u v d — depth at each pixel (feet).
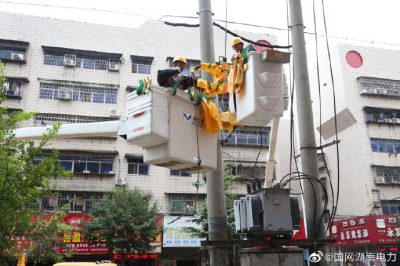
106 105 94.53
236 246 15.48
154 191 90.68
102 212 77.82
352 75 107.24
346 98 104.27
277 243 15.61
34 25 96.12
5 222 20.01
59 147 87.61
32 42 94.79
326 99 111.55
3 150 20.92
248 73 13.80
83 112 92.84
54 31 96.63
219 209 17.44
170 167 13.80
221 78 15.23
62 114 91.50
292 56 21.25
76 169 88.38
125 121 13.51
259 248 15.80
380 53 111.24
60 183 86.43
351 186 101.30
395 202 97.50
